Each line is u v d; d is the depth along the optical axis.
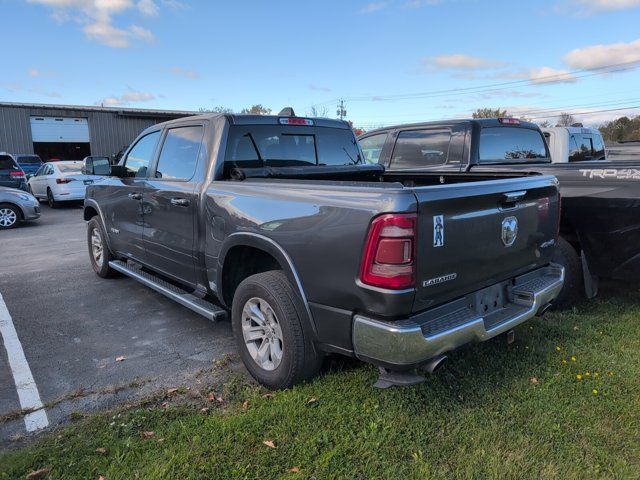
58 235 10.33
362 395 3.20
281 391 3.29
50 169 15.93
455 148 5.74
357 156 4.95
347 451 2.69
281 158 4.30
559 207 3.73
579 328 4.34
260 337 3.44
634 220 4.23
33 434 2.93
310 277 2.94
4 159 13.89
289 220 3.04
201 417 3.04
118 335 4.47
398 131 6.39
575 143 7.75
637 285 5.47
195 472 2.54
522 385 3.37
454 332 2.70
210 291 4.03
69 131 27.91
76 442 2.80
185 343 4.28
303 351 3.15
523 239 3.31
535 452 2.68
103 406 3.23
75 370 3.76
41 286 6.07
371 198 2.61
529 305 3.32
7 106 25.83
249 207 3.37
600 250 4.48
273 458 2.64
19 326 4.70
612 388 3.33
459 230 2.77
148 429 2.94
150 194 4.64
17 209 11.49
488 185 2.93
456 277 2.80
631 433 2.85
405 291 2.53
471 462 2.60
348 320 2.78
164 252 4.55
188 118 4.41
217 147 3.93
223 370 3.74
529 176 3.51
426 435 2.83
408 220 2.50
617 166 4.29
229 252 3.64
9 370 3.77
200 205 3.89
